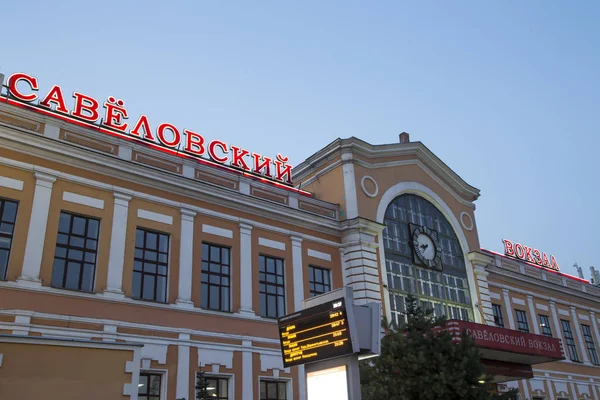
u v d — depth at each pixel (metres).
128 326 21.55
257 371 24.80
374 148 34.03
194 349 23.11
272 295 27.19
